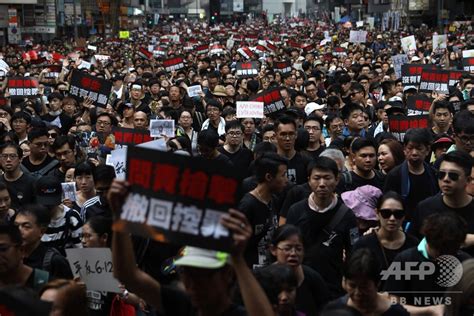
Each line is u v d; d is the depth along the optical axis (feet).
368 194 24.06
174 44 167.73
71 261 20.33
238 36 196.03
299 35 222.48
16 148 30.27
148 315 21.86
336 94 55.62
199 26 343.46
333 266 22.79
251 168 29.45
